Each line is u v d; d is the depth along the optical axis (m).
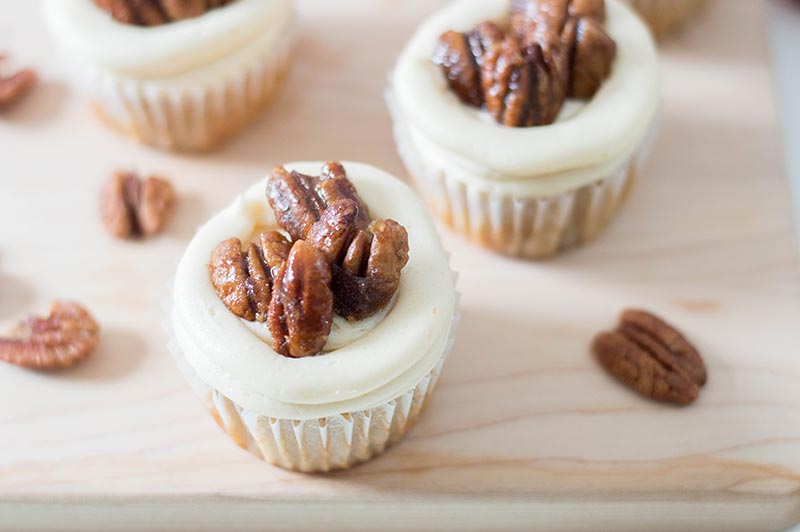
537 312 0.48
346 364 0.41
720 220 0.50
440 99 0.47
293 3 0.52
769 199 0.50
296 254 0.41
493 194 0.47
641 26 0.49
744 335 0.47
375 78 0.53
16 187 0.50
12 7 0.55
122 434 0.45
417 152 0.48
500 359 0.47
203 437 0.45
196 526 0.45
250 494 0.44
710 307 0.48
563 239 0.49
